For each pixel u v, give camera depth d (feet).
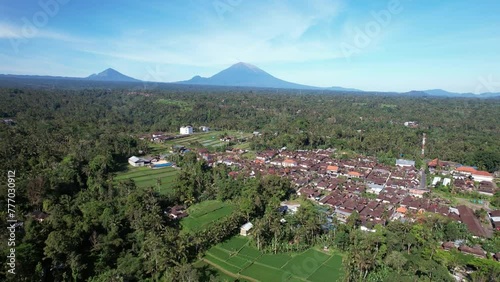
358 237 253.24
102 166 422.41
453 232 269.85
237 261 243.81
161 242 231.30
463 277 223.92
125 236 259.80
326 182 427.33
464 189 411.75
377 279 215.92
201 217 320.29
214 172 438.81
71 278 214.28
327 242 269.64
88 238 247.29
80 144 490.49
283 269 234.38
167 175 453.17
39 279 205.05
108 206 286.87
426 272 216.33
